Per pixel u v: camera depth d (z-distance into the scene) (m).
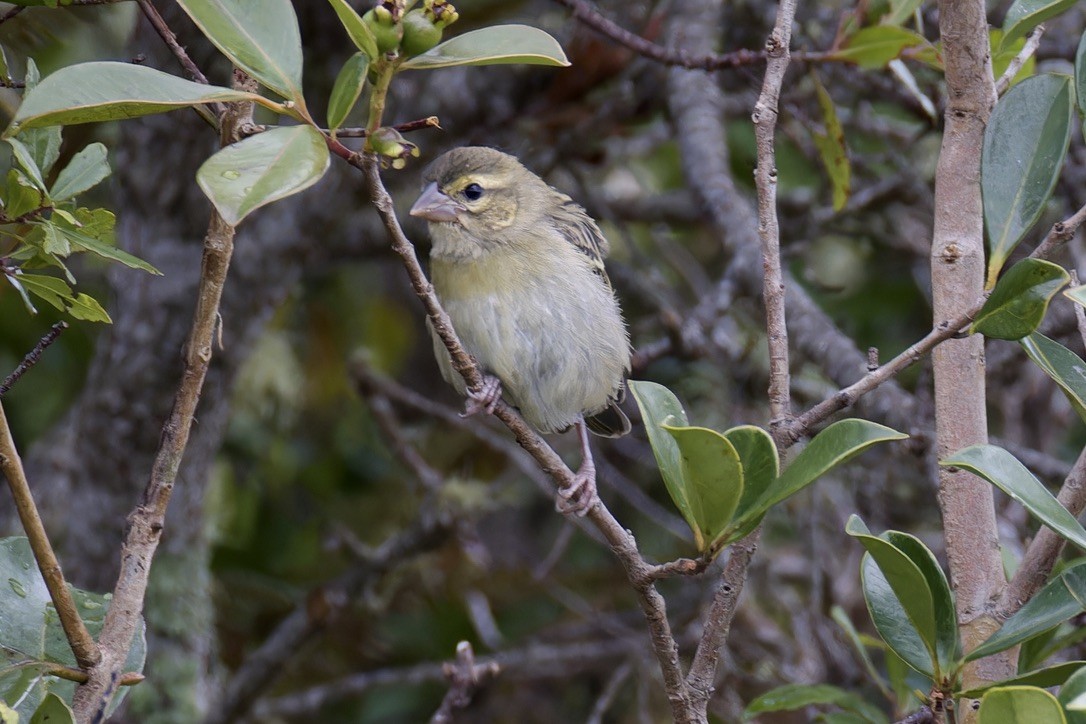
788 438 5.36
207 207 11.41
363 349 13.11
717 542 5.20
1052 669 5.10
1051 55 11.20
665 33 11.95
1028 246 11.47
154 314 11.45
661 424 4.91
